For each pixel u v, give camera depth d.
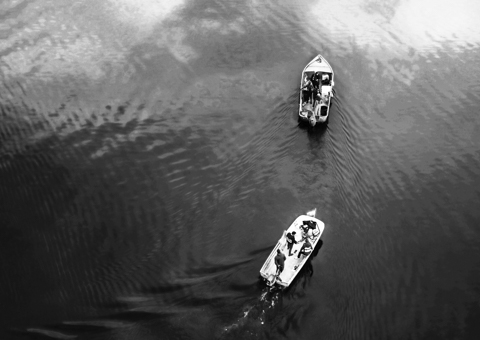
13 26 42.47
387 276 26.17
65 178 31.20
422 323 24.11
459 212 29.41
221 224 28.58
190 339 22.44
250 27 41.69
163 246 27.48
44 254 27.25
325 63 37.34
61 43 40.81
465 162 32.09
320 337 22.83
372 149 32.78
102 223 28.83
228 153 32.66
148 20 42.44
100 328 23.27
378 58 39.06
